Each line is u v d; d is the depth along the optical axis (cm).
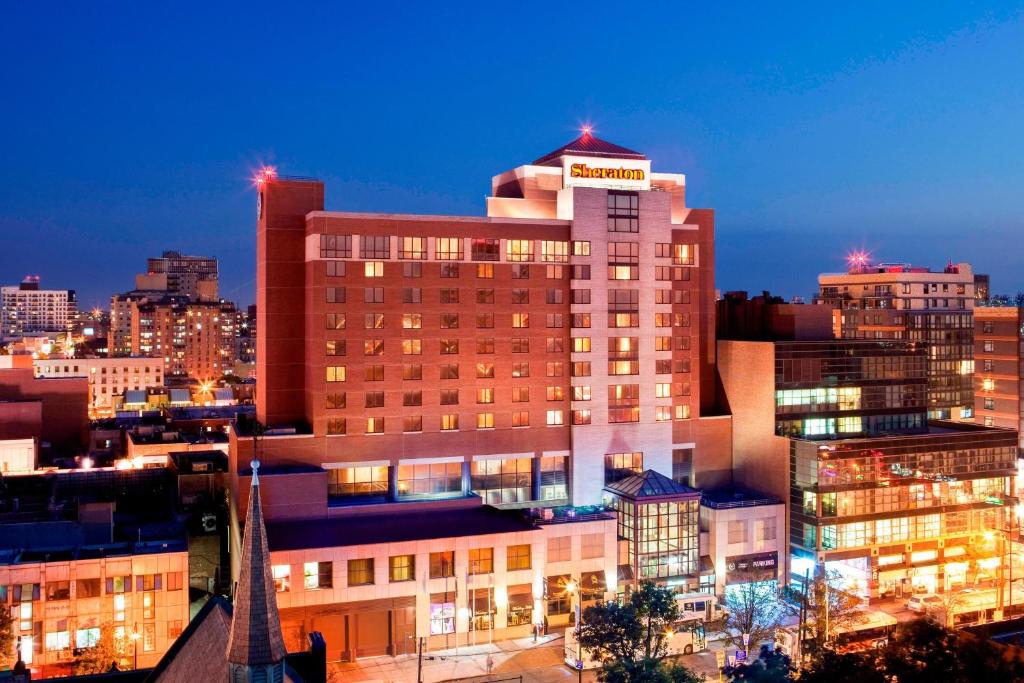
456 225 13350
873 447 13425
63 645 10469
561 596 12112
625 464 14125
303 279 13450
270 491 11925
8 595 10281
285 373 13388
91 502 12975
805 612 10956
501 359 13562
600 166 14625
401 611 11269
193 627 6531
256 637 5153
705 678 9775
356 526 11888
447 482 13388
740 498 13988
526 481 13825
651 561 12625
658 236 14350
